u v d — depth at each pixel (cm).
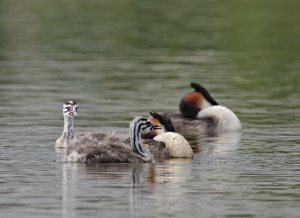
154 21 4847
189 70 3534
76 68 3603
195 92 2812
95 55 3906
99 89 3175
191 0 5619
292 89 3198
